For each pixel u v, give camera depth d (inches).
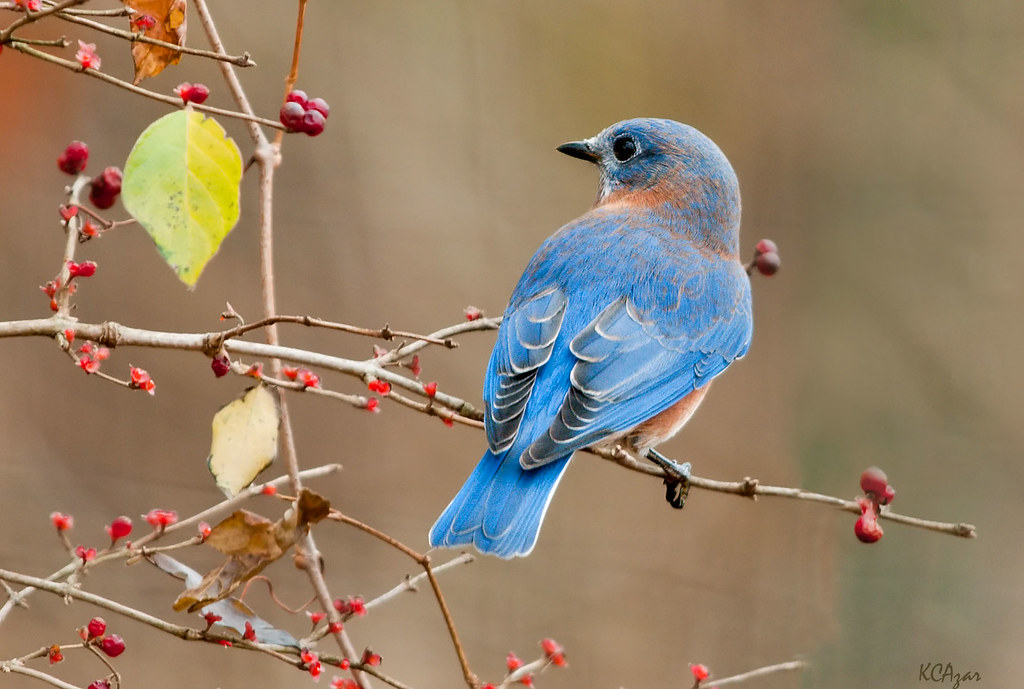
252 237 553.0
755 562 546.0
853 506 274.8
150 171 205.8
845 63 663.1
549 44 620.1
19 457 485.7
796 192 653.9
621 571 522.6
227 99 550.0
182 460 499.5
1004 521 596.4
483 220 582.6
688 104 642.8
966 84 665.6
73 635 436.5
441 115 590.2
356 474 526.9
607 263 317.1
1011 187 654.5
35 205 515.2
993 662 534.3
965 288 641.0
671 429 318.7
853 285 643.5
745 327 335.0
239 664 446.0
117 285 525.7
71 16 212.1
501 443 276.4
